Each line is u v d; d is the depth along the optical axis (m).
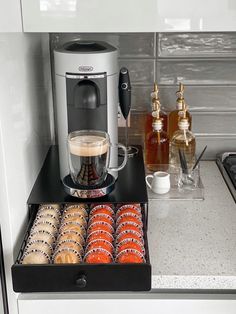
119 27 1.23
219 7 1.22
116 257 1.12
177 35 1.60
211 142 1.72
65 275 1.06
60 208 1.31
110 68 1.26
